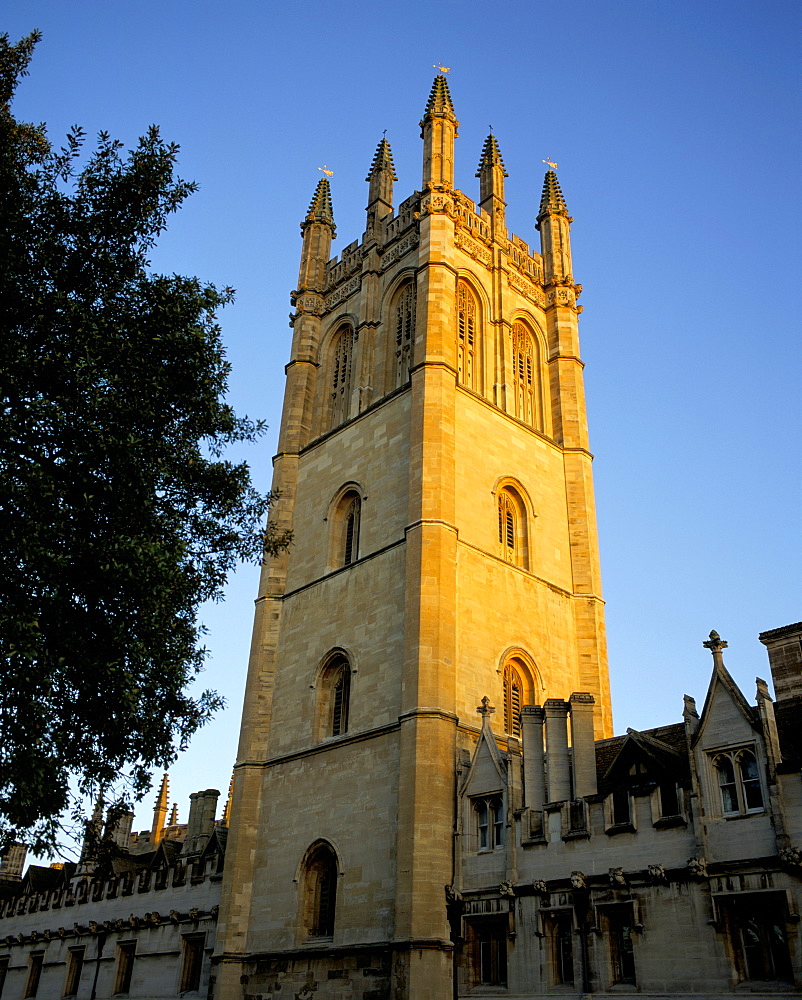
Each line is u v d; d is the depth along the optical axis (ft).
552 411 198.90
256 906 147.95
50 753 81.20
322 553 174.29
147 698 90.43
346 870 134.72
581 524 183.62
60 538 82.99
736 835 92.17
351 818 138.31
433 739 131.13
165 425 99.09
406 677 139.03
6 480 77.71
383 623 150.51
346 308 208.85
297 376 207.00
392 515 161.27
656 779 104.78
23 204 92.94
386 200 214.28
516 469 177.37
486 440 173.06
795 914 85.10
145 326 97.45
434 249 184.24
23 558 78.48
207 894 167.12
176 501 99.71
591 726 116.06
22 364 83.15
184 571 97.96
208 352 101.14
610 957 98.32
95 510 87.56
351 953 127.13
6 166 92.99
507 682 153.79
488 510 166.20
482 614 153.28
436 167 196.75
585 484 188.85
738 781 94.53
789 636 120.16
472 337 190.70
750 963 88.07
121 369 93.50
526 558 171.53
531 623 162.91
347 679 156.35
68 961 195.21
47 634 81.97
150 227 101.04
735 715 97.04
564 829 109.19
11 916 223.30
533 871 110.22
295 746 157.07
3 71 99.35
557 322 207.72
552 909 106.01
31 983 204.33
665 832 98.37
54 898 211.61
